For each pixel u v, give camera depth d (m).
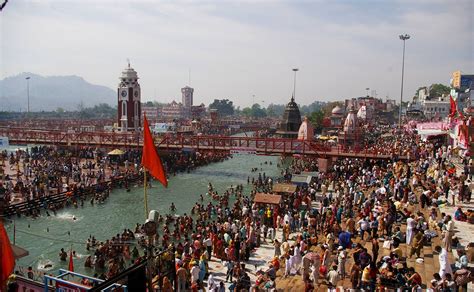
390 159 51.56
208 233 30.22
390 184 34.66
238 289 19.09
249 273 23.27
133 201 47.72
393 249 21.09
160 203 46.94
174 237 33.16
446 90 149.25
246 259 25.20
